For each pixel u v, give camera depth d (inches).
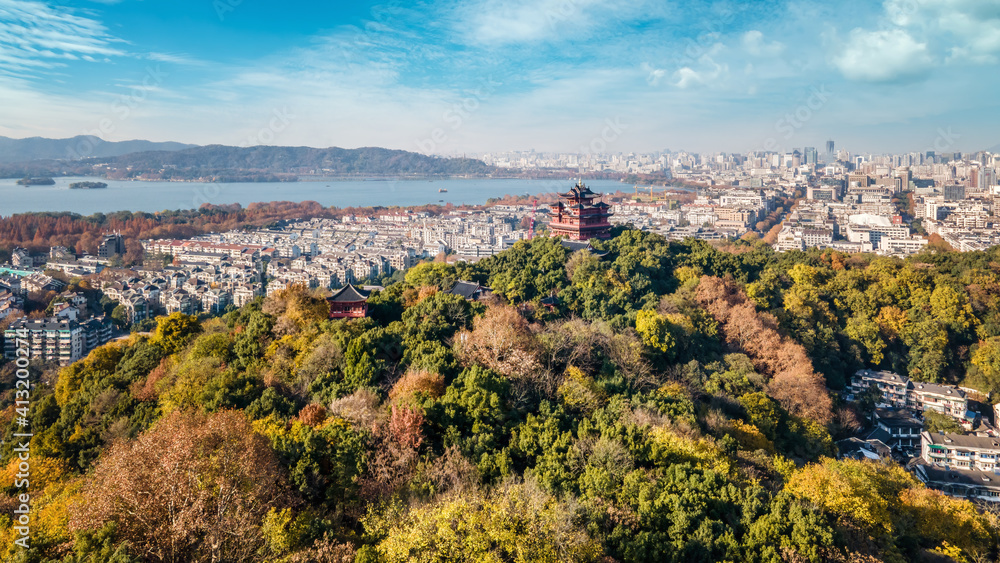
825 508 2842.0
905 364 6289.4
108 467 2204.7
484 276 6284.5
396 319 4891.7
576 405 3341.5
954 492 4559.5
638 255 6870.1
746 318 5546.3
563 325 4648.1
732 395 4453.7
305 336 4114.2
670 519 2434.8
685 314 5502.0
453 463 2596.0
